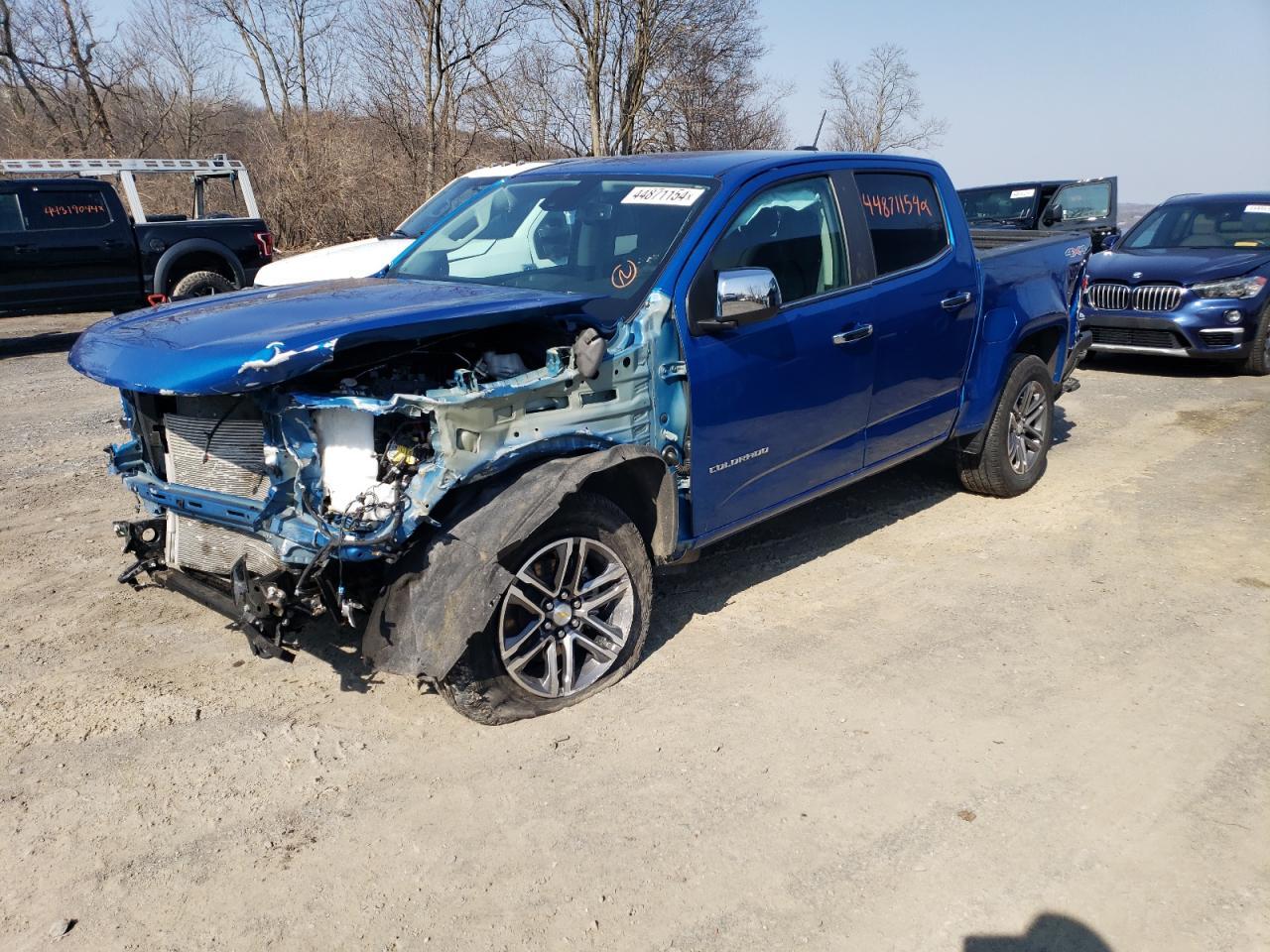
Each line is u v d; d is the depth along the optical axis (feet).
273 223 74.74
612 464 11.36
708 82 80.33
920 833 9.83
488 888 9.10
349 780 10.67
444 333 10.98
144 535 13.26
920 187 17.13
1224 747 11.30
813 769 10.86
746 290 12.27
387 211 76.69
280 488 10.50
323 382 10.80
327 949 8.40
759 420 13.71
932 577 16.16
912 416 16.84
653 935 8.55
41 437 24.94
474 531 10.64
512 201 15.84
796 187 14.67
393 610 10.62
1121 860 9.47
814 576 16.22
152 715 11.93
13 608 14.82
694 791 10.46
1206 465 22.38
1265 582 15.81
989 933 8.57
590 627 12.32
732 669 13.05
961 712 12.03
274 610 10.27
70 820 10.02
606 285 13.08
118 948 8.41
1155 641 13.88
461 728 11.65
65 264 41.96
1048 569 16.46
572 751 11.18
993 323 18.34
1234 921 8.71
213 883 9.17
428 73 76.89
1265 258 32.27
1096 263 34.68
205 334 10.89
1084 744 11.36
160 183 73.15
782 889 9.09
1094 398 29.91
